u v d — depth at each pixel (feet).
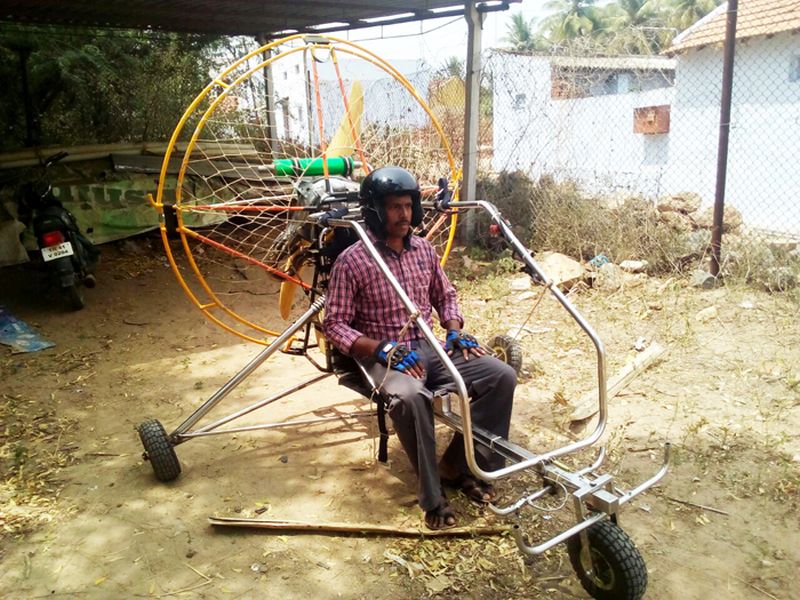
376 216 9.60
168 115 31.40
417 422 8.75
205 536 9.34
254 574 8.55
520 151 26.94
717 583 8.18
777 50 33.09
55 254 18.22
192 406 13.56
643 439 11.53
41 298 20.04
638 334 16.19
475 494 9.88
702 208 23.41
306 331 12.00
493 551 8.82
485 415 9.43
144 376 15.12
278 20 26.91
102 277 21.76
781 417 12.03
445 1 22.76
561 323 17.19
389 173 9.33
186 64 32.37
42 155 22.40
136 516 9.82
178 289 21.11
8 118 28.94
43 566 8.75
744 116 34.60
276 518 9.68
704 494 9.95
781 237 21.24
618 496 7.68
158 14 25.09
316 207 10.64
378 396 9.48
